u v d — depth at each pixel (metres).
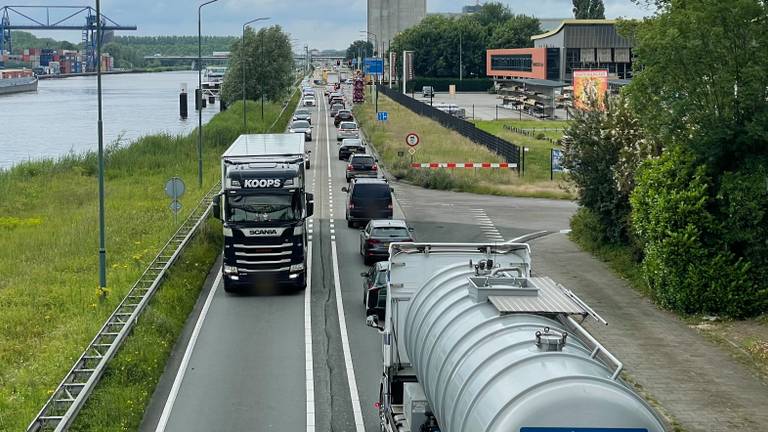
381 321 35.25
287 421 25.19
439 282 19.38
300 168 41.62
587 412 13.27
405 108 179.50
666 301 36.88
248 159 42.12
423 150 102.25
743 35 35.66
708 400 26.08
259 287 42.97
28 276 44.47
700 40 35.88
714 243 35.91
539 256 48.69
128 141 139.12
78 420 23.84
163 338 32.91
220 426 24.78
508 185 78.62
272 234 40.94
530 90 175.88
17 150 131.38
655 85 38.38
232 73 172.50
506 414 13.29
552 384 13.38
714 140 35.88
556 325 16.06
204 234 52.66
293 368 30.28
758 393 26.72
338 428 24.66
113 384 27.00
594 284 41.81
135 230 56.38
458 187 78.56
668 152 37.97
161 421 25.19
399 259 22.31
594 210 48.44
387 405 21.64
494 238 54.28
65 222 60.75
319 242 54.88
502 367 14.20
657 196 36.75
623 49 184.25
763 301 35.16
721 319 35.19
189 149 101.94
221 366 30.53
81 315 36.69
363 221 59.09
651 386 27.31
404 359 21.45
